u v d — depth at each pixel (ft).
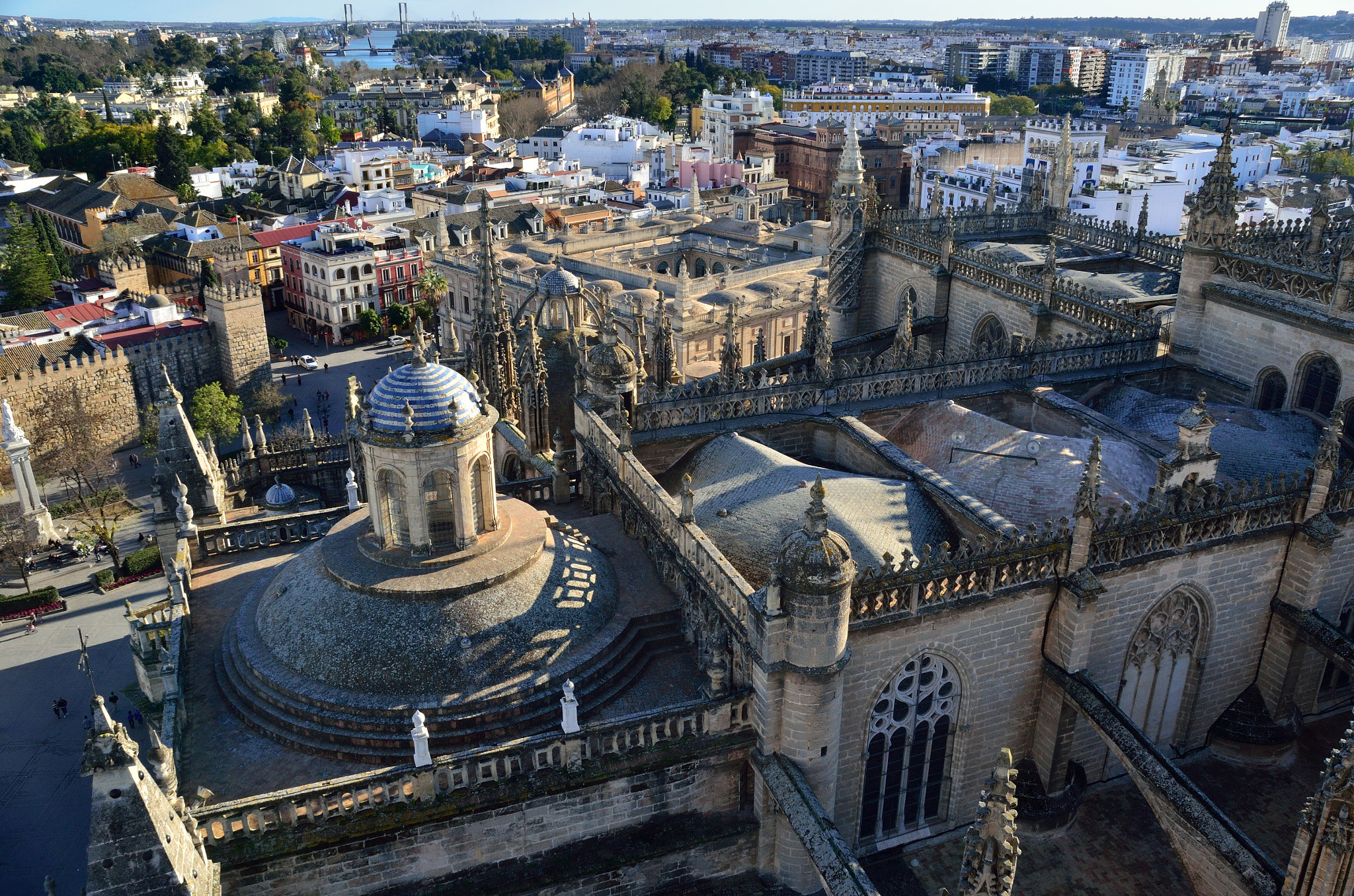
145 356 439.22
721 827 96.84
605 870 91.66
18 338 436.35
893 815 110.22
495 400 200.64
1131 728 99.66
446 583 98.37
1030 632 106.73
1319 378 144.05
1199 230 159.94
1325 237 157.07
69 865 187.21
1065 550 103.81
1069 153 248.52
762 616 89.56
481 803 86.17
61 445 393.70
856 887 81.05
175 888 67.05
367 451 98.89
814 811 88.12
